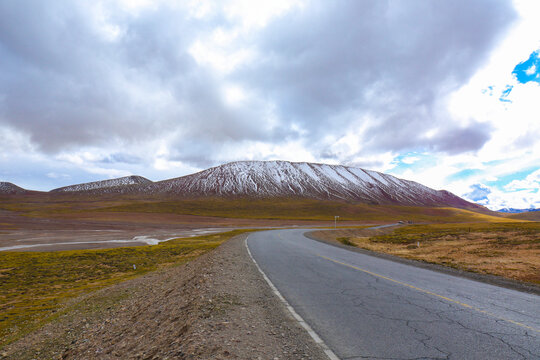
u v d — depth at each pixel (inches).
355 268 548.7
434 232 2379.4
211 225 4055.1
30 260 1301.7
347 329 224.4
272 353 178.5
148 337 265.1
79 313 536.1
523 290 389.1
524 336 213.6
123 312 464.4
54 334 439.5
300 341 199.6
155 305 396.5
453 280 450.3
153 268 1103.0
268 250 890.1
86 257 1362.0
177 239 2215.8
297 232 2160.4
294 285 391.5
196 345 188.1
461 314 266.7
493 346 194.5
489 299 328.5
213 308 274.7
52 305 662.5
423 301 312.8
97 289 813.2
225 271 498.0
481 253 962.1
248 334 210.2
